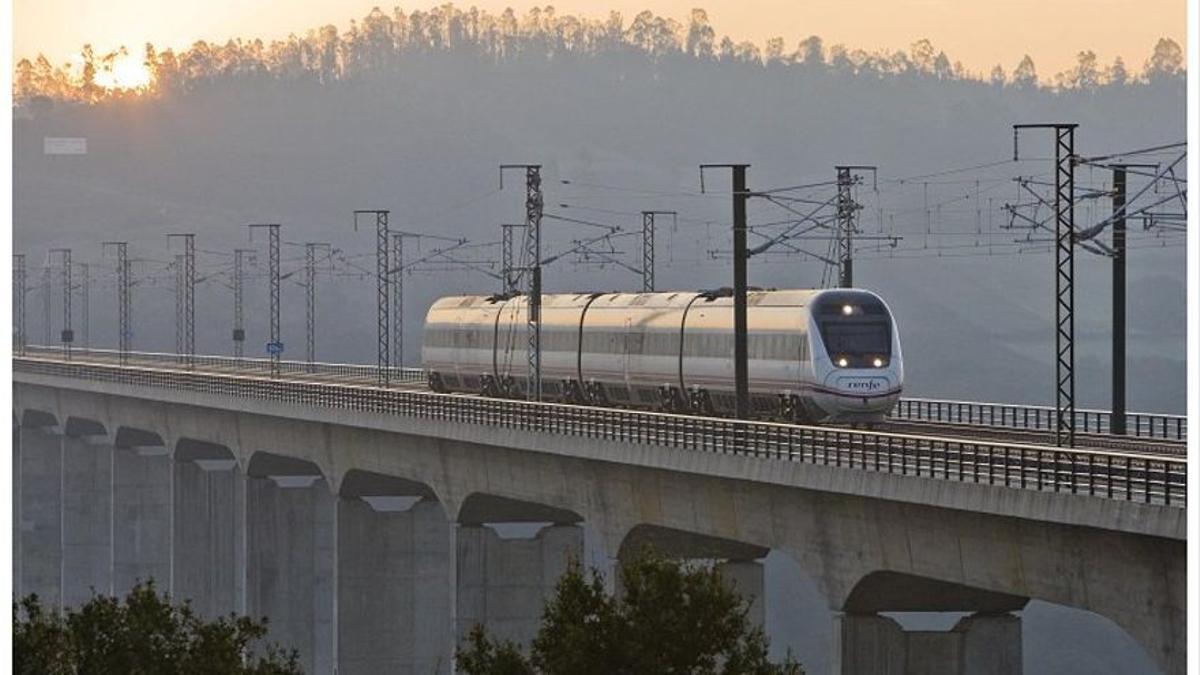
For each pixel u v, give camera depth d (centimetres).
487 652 15475
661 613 15075
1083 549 15775
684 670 15038
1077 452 15562
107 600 15350
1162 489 16000
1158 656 15000
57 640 15012
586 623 15125
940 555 17575
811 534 19438
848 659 18888
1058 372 18950
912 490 17462
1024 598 18738
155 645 15275
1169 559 14800
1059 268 19062
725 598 15188
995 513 16400
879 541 18388
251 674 15450
